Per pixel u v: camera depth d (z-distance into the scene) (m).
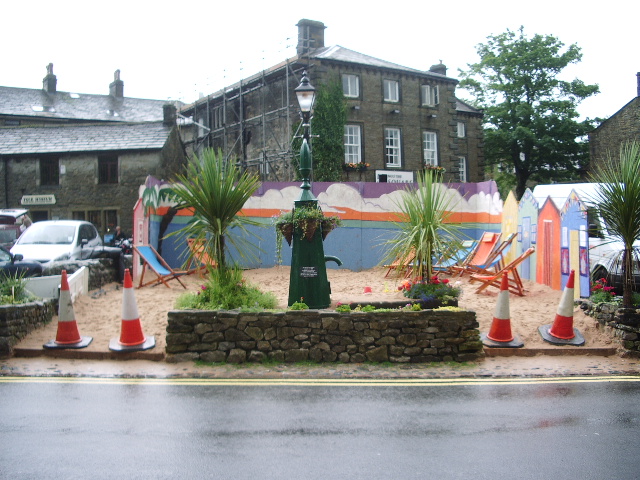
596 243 13.23
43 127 32.78
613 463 5.04
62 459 5.01
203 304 9.29
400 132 32.31
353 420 6.16
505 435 5.72
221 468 4.86
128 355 8.79
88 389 7.29
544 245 13.50
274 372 8.37
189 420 6.11
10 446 5.30
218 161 10.09
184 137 37.72
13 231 18.77
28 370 8.10
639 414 6.42
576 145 40.09
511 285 12.38
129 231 29.59
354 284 14.34
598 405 6.77
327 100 29.06
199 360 8.78
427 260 10.29
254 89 31.16
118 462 4.96
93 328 9.80
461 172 38.62
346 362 8.88
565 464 5.01
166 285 13.51
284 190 17.42
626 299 9.36
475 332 9.02
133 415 6.25
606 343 9.43
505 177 45.44
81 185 30.22
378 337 8.94
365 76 31.16
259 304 9.53
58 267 11.83
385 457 5.13
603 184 9.76
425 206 10.39
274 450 5.27
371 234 17.69
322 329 8.93
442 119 33.97
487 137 40.28
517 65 39.88
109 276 13.92
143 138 30.62
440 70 35.75
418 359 8.90
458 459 5.10
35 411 6.34
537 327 10.02
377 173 31.23
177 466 4.89
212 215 9.77
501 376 8.21
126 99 51.31
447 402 6.88
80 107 47.75
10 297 9.34
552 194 16.66
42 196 30.48
